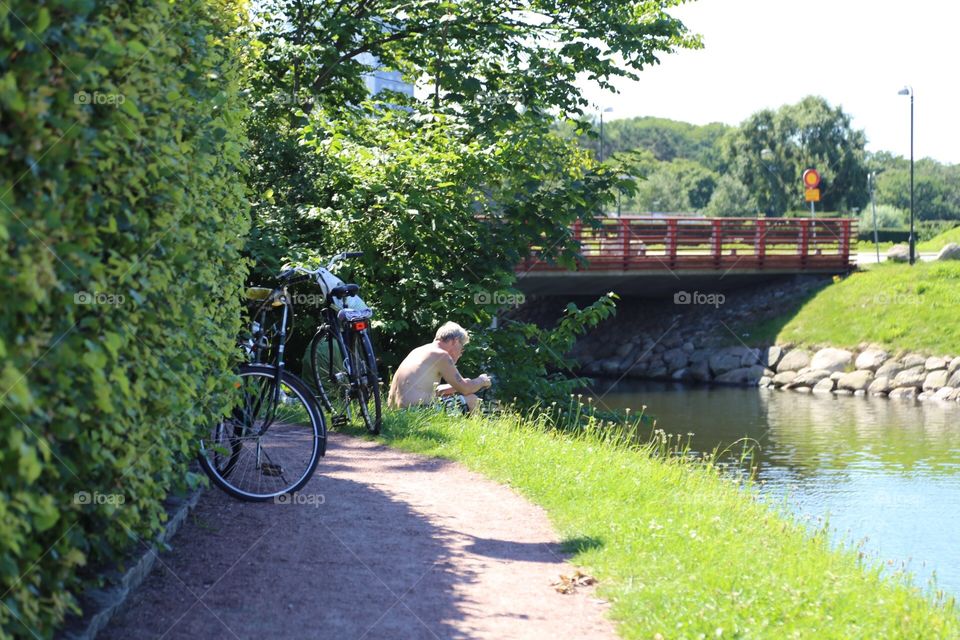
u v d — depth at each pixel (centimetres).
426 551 528
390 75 2117
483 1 1678
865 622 462
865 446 2056
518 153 1481
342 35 1662
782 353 3534
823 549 668
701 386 3462
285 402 608
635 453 948
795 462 1844
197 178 463
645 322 4100
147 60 374
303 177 1377
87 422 337
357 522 574
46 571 316
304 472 609
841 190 8844
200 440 536
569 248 1537
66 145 303
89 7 303
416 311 1418
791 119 8981
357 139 1480
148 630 387
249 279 1298
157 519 415
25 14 278
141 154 377
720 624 424
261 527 543
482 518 609
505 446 819
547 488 688
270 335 691
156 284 391
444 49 1695
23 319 284
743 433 2259
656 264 3591
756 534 650
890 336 3331
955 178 13200
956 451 1973
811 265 3912
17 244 276
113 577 407
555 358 1496
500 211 1527
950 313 3350
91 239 330
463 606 446
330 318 858
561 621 435
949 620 502
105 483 364
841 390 3253
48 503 286
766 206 9162
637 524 597
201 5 491
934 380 3102
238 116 539
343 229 1361
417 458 779
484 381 1016
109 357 341
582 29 1672
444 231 1447
